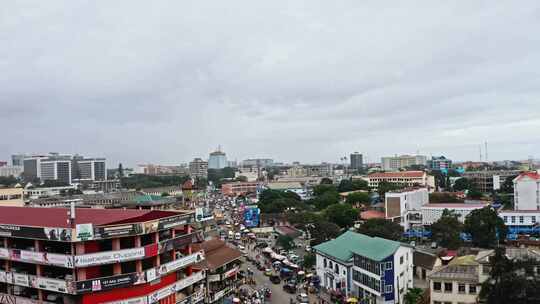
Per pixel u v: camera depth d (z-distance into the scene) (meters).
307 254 137.25
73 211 73.75
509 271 66.38
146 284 76.62
